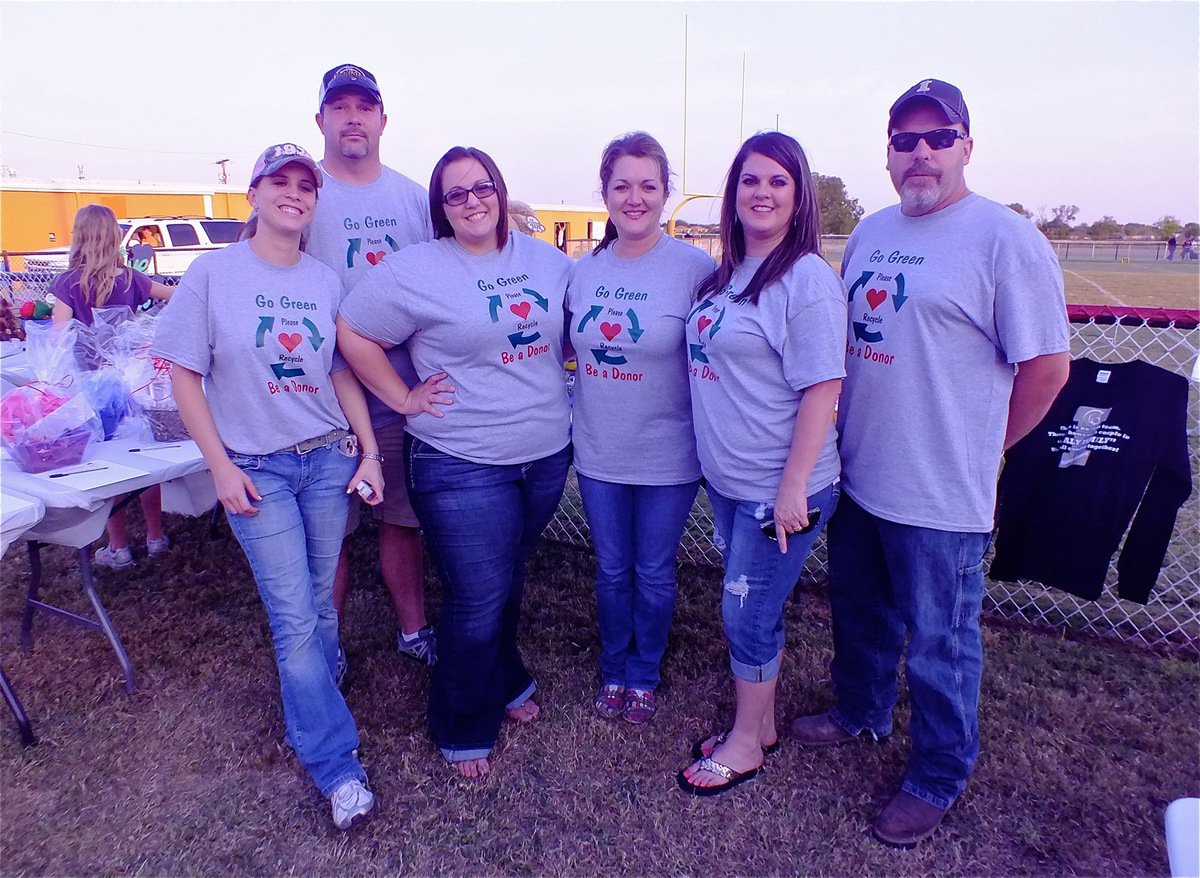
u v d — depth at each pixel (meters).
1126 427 2.48
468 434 2.11
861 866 2.02
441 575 2.27
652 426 2.28
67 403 2.58
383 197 2.55
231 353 1.98
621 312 2.16
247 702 2.70
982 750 2.40
